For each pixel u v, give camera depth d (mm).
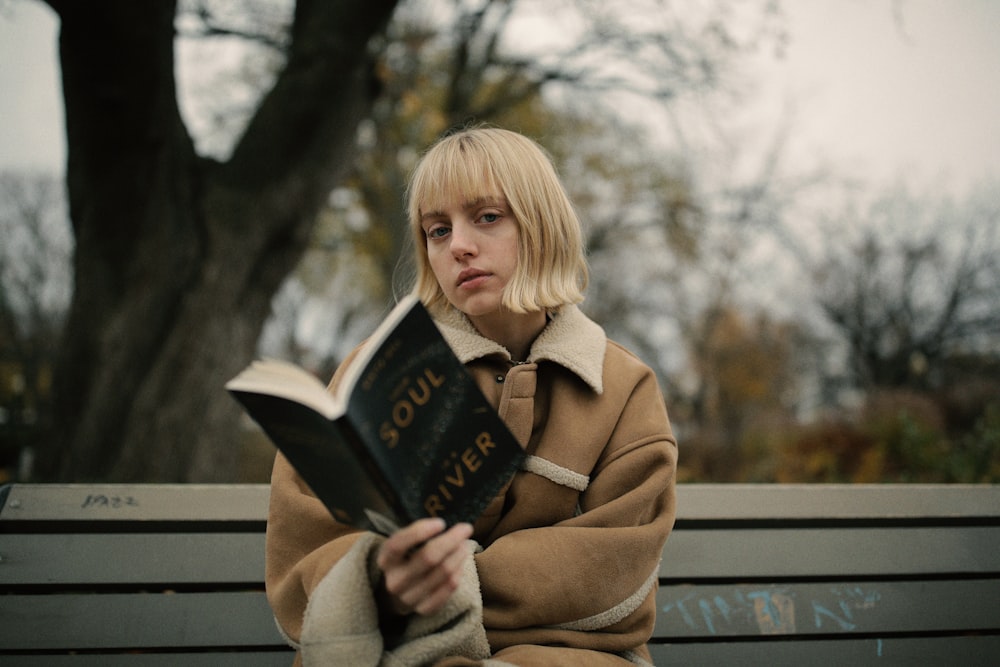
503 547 1234
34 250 19469
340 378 1414
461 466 1049
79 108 5359
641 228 15953
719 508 1752
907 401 10648
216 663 1559
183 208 5871
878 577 1770
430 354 1045
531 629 1227
